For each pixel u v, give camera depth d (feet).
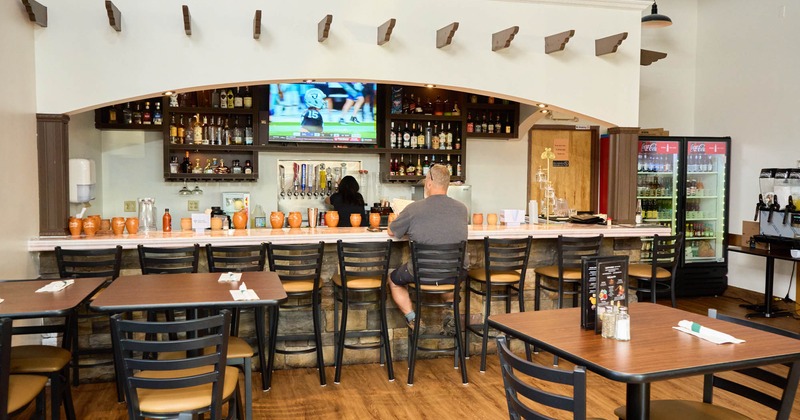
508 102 23.95
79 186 17.02
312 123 21.97
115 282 11.19
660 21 19.93
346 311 14.30
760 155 23.32
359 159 23.50
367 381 14.51
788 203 20.66
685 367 6.70
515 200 25.21
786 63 22.13
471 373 15.15
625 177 18.52
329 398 13.35
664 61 26.09
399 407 12.87
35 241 13.75
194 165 21.86
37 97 14.42
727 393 13.85
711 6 25.55
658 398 13.48
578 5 17.65
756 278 23.77
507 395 7.34
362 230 16.21
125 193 21.71
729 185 24.79
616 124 18.30
